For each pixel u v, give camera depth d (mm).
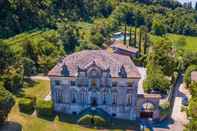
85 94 102500
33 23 187875
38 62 142375
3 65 118312
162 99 116562
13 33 170500
